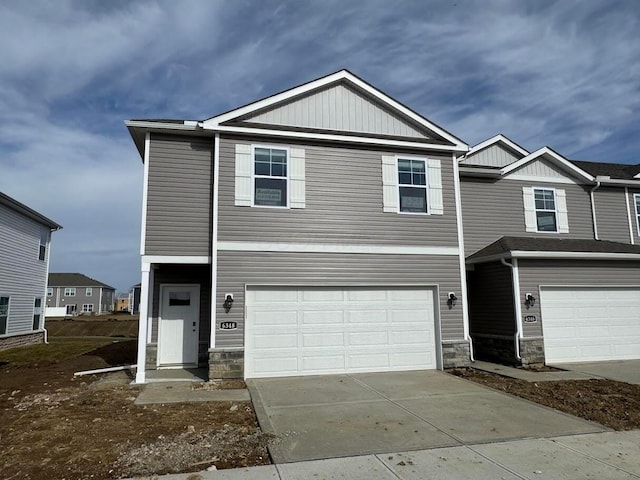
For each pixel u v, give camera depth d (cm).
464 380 928
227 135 1023
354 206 1070
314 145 1071
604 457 488
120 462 472
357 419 639
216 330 948
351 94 1132
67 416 660
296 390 834
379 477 434
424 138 1148
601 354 1176
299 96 1097
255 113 1063
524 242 1241
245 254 988
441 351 1066
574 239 1400
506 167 1378
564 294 1176
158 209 998
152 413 676
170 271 1155
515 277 1139
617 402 736
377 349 1039
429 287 1095
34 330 1994
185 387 871
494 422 623
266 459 487
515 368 1076
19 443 535
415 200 1119
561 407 711
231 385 885
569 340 1157
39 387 916
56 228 2195
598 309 1194
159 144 1023
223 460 482
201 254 1000
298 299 1009
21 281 1855
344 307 1032
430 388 851
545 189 1423
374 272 1057
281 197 1033
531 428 595
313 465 465
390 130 1141
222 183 1002
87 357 1404
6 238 1717
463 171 1323
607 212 1480
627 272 1233
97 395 805
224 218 989
